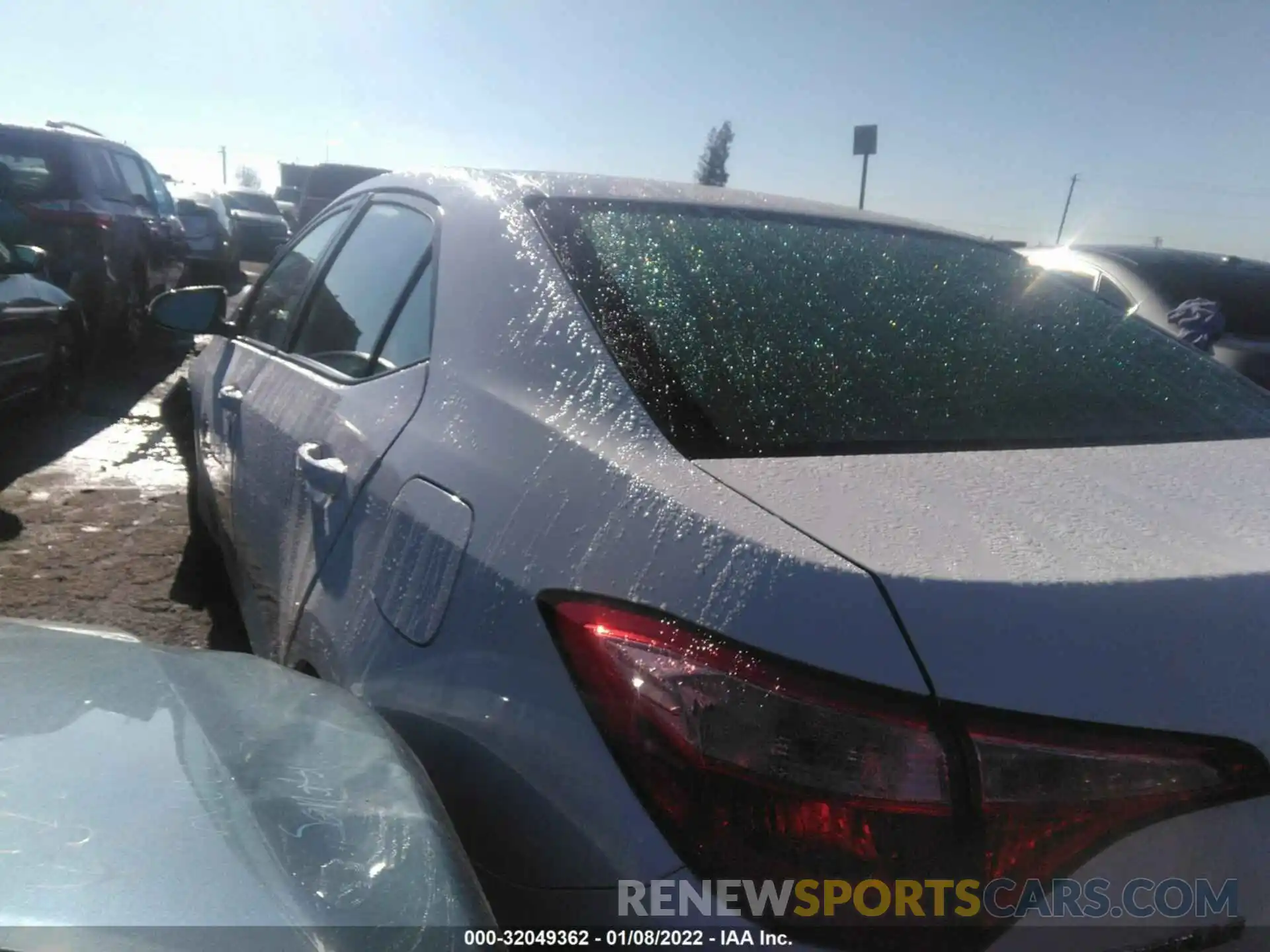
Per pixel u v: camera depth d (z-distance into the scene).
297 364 3.07
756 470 1.68
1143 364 2.47
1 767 1.38
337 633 2.13
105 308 9.10
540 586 1.64
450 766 1.69
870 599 1.37
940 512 1.59
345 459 2.33
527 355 2.04
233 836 1.32
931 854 1.32
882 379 2.11
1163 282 6.29
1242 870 1.40
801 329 2.20
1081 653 1.36
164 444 6.95
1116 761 1.35
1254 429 2.29
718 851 1.36
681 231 2.46
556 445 1.80
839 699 1.34
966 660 1.34
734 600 1.42
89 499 5.68
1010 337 2.43
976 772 1.32
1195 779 1.38
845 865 1.32
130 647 1.83
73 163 8.98
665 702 1.42
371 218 3.12
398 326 2.54
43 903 1.17
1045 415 2.14
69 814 1.31
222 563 4.73
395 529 2.04
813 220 2.76
